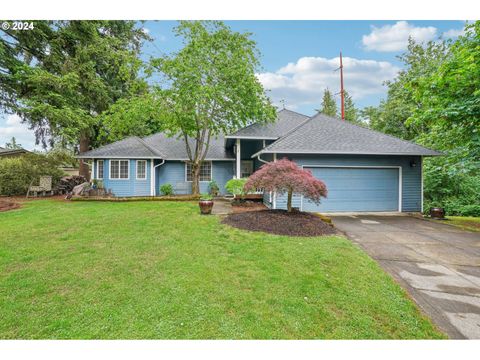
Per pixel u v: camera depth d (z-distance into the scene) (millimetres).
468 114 7059
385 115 17375
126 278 3508
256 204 10820
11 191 13438
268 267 3898
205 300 2957
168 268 3844
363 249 5078
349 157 9914
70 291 3154
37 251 4555
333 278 3564
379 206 10039
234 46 11203
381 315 2775
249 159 15141
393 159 10086
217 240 5266
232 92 11102
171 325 2533
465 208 10883
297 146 9508
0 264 3965
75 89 15078
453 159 9258
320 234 5824
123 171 13328
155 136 16797
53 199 12125
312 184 6434
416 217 9008
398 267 4180
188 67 10359
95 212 8266
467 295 3270
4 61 12242
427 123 8352
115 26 17328
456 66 7184
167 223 6730
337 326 2596
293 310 2803
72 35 14641
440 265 4266
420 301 3119
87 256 4328
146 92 12625
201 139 12750
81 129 14711
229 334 2443
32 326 2502
